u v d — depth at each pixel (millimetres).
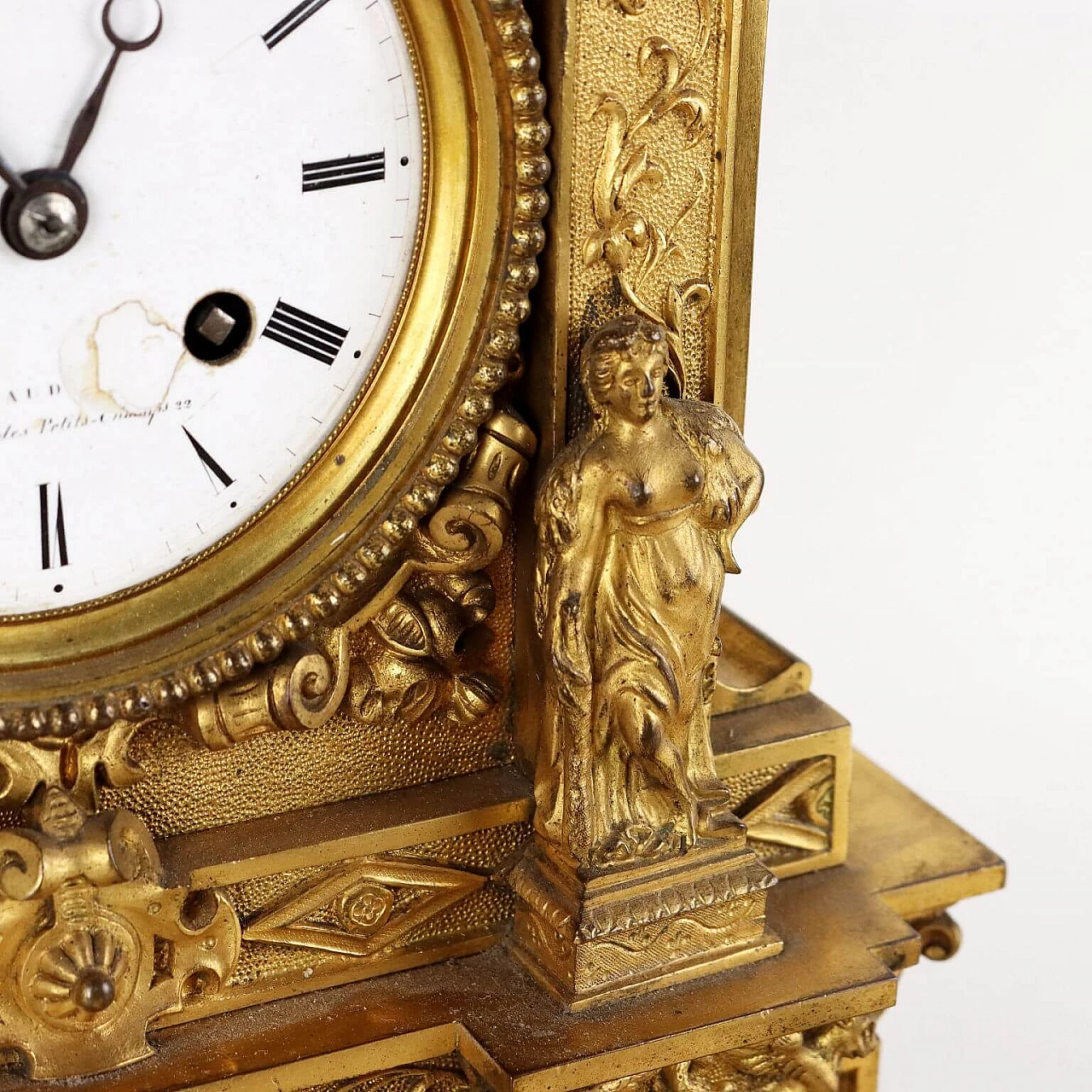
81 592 472
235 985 496
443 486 486
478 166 473
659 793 500
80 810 475
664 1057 499
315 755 498
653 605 489
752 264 497
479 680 503
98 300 461
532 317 488
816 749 525
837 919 522
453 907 509
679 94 481
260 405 475
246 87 460
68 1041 482
